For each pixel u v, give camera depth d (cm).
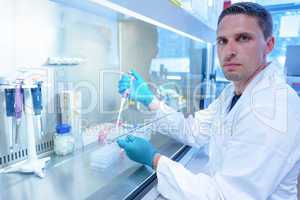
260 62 89
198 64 212
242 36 82
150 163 94
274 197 82
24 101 87
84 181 85
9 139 89
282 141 74
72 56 117
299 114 80
